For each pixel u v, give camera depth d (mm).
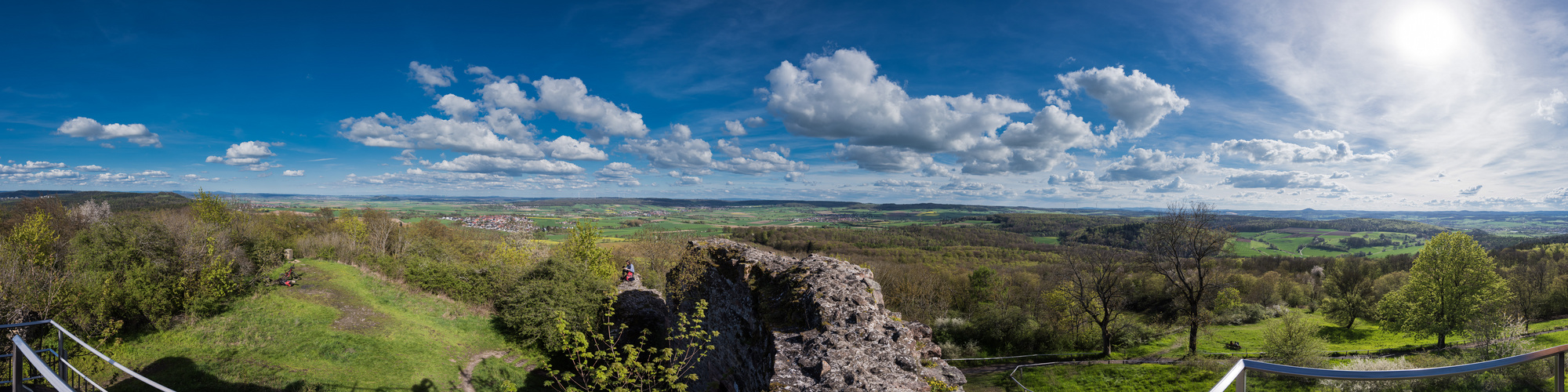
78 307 19656
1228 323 54812
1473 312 38469
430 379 23609
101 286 20562
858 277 13305
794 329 11891
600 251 46031
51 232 28641
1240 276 63844
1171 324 49344
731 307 16812
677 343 21484
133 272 22656
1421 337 42594
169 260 24922
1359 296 54000
